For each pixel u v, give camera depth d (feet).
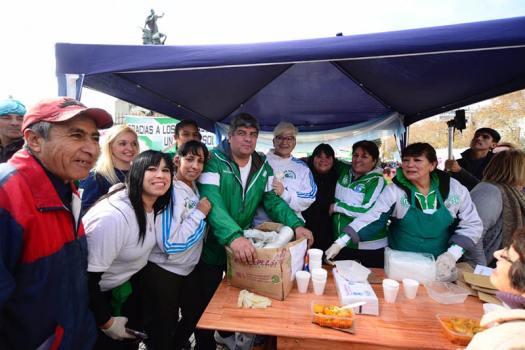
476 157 10.65
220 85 9.62
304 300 4.42
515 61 6.82
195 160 5.38
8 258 2.58
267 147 16.97
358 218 6.09
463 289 4.59
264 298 4.31
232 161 6.04
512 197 6.01
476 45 4.21
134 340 5.17
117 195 4.41
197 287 5.82
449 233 5.91
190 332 5.69
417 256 5.24
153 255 5.08
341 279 4.78
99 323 4.11
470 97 9.97
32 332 2.85
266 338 5.63
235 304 4.28
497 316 2.44
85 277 3.55
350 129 15.39
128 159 6.40
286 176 7.59
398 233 6.08
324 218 8.46
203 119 13.99
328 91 11.15
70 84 4.94
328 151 8.29
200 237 5.05
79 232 3.54
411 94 10.64
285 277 4.42
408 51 4.44
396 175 5.93
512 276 2.64
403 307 4.27
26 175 2.74
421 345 3.41
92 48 4.93
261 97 11.71
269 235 5.11
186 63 4.89
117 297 4.75
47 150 2.86
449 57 7.14
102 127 3.28
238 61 4.85
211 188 5.72
